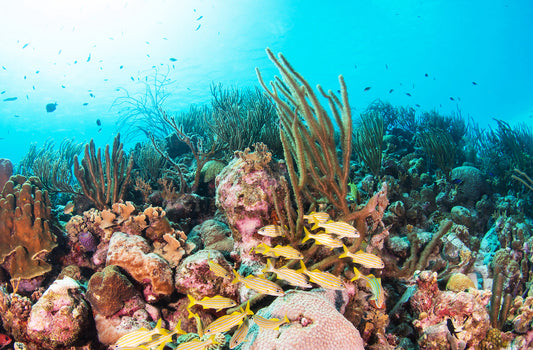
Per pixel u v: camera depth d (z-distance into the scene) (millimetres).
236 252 1859
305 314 1268
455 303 1364
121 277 1556
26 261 1797
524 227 2250
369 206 1465
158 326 1154
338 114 1356
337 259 1553
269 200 1762
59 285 1488
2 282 1809
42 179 3070
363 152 3338
